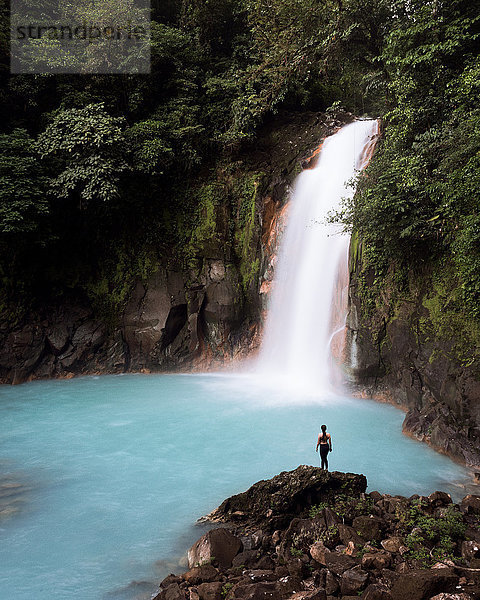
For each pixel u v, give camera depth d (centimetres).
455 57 1644
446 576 652
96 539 893
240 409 1744
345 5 1970
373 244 1780
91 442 1434
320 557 768
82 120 2239
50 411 1775
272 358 2312
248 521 932
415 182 1478
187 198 2544
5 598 718
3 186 2145
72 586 750
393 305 1742
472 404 1245
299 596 647
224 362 2414
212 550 794
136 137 2378
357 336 1845
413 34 1641
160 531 922
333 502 934
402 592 641
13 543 879
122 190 2422
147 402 1869
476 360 1288
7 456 1329
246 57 2822
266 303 2364
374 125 2278
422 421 1420
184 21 2931
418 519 866
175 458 1295
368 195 1619
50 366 2347
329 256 2100
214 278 2408
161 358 2420
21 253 2331
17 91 2431
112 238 2547
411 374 1619
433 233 1532
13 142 2211
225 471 1203
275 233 2397
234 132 2592
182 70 2720
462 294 1402
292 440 1412
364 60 2162
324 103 3244
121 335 2455
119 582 761
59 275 2472
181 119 2572
